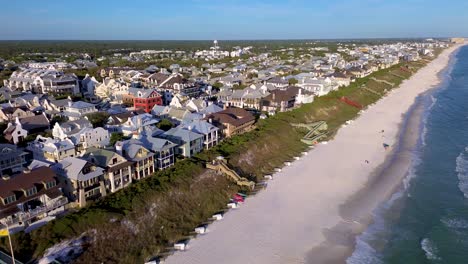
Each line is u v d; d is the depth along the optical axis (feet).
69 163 183.83
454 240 173.78
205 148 262.26
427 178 244.22
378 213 200.54
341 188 230.48
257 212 200.03
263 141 284.82
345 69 634.43
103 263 149.07
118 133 270.05
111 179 189.67
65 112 339.57
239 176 228.84
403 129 359.66
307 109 387.96
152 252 162.71
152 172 215.92
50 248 145.18
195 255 162.50
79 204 176.14
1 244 141.49
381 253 165.68
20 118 302.66
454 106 458.09
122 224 165.89
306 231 182.80
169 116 329.52
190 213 192.44
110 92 456.86
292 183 236.84
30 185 161.89
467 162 271.08
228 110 323.57
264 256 162.61
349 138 331.16
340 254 164.96
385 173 253.44
